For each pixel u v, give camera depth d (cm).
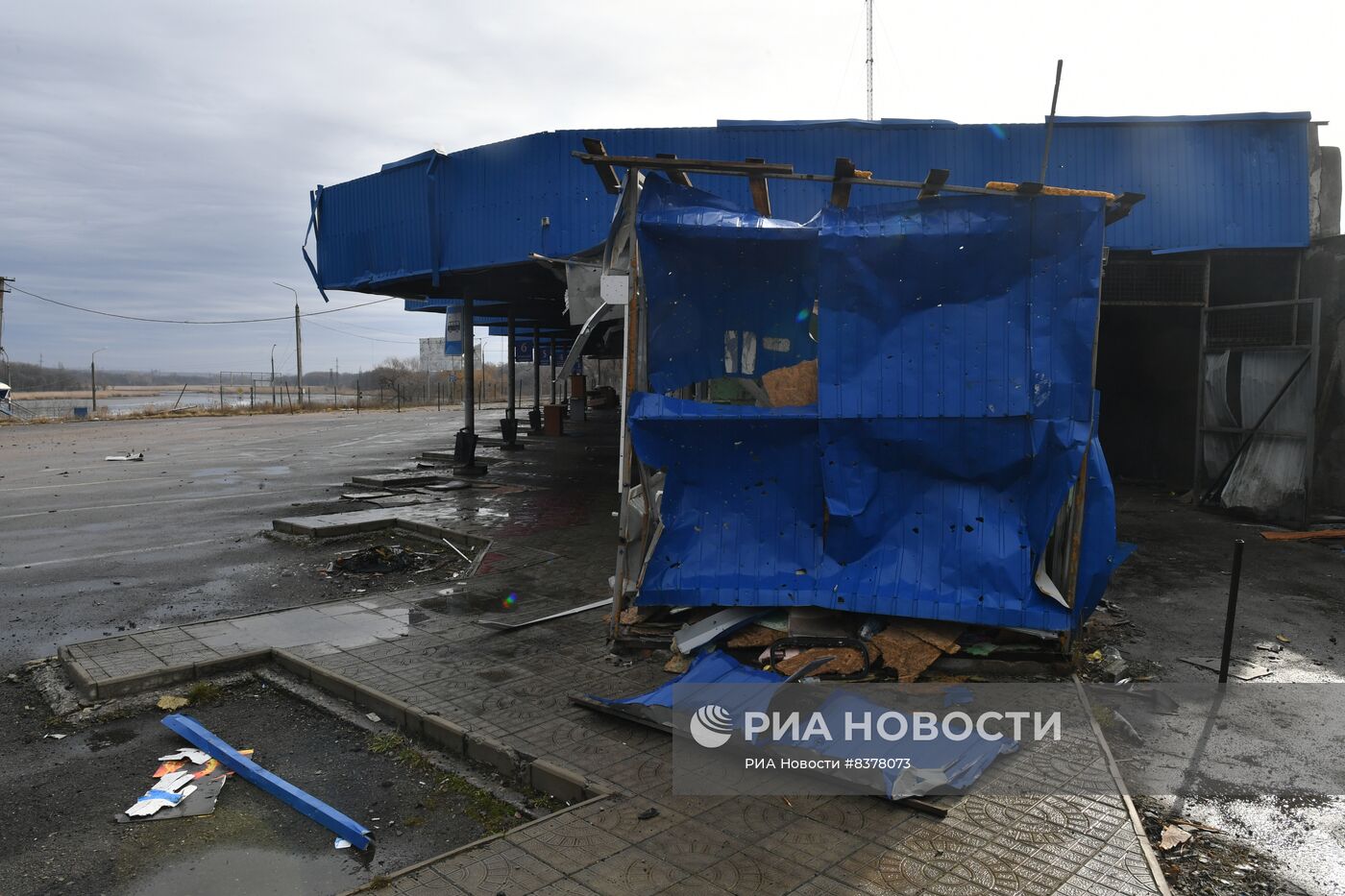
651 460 637
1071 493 592
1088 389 584
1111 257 1284
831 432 616
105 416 4650
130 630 746
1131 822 392
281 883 372
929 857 363
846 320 612
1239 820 402
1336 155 1290
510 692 561
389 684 578
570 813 402
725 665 544
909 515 617
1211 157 1227
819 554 627
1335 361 1208
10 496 1566
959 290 602
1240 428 1233
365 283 1586
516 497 1480
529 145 1293
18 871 382
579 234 1274
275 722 553
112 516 1343
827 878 348
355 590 883
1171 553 994
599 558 987
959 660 584
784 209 1227
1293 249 1237
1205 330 1293
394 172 1474
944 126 1219
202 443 2767
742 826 389
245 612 804
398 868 384
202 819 428
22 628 753
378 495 1525
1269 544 1048
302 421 4172
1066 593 590
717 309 647
